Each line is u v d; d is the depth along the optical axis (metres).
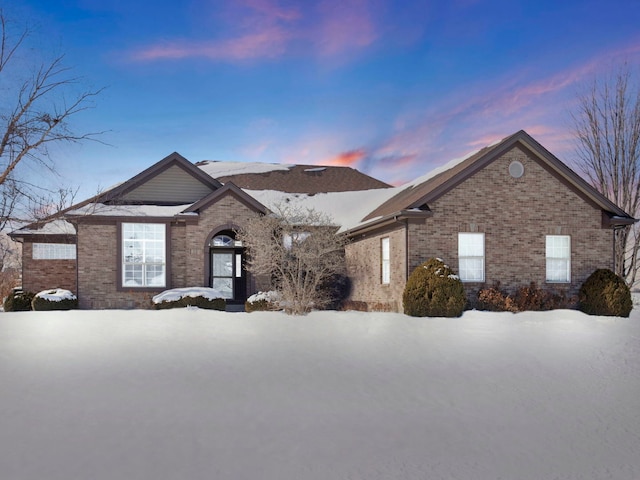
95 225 23.45
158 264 23.78
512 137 21.17
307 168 39.59
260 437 7.60
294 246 20.48
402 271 21.05
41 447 7.04
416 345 13.77
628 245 32.06
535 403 9.57
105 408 8.48
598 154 31.80
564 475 6.79
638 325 17.45
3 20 21.47
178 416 8.27
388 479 6.47
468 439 7.84
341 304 25.91
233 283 26.80
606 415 9.06
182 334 14.10
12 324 15.04
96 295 23.30
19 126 21.70
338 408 8.93
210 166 41.78
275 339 13.98
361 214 28.52
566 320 17.84
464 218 21.14
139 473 6.40
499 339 14.73
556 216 21.81
